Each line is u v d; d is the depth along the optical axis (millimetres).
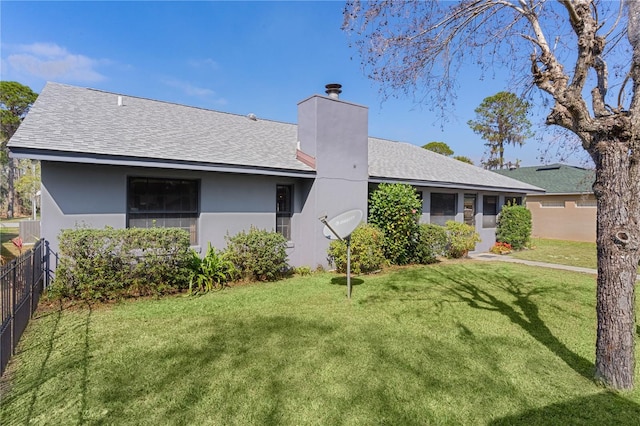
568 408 3004
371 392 3234
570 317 5527
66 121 6906
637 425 2779
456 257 12102
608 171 3287
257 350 4145
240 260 7691
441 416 2877
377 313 5637
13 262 3967
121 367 3670
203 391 3227
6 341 3621
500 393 3234
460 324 5145
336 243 8875
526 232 14484
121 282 6051
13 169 41656
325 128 9055
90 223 6508
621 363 3281
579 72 3318
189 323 5078
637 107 3129
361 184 9922
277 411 2930
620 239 3219
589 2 3393
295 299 6449
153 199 7352
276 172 8219
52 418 2807
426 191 12242
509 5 4277
